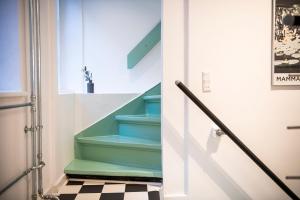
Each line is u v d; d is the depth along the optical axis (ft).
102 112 8.70
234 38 5.05
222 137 5.18
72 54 9.70
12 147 4.42
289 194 4.80
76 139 7.78
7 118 4.27
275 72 5.05
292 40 5.04
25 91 4.79
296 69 5.07
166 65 5.11
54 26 6.20
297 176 5.27
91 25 9.82
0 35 4.66
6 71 4.68
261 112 5.15
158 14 9.84
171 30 5.09
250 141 5.17
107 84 9.97
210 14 5.01
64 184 6.49
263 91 5.12
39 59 5.03
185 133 5.21
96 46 9.86
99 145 7.38
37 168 4.98
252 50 5.07
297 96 5.16
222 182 5.25
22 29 4.78
